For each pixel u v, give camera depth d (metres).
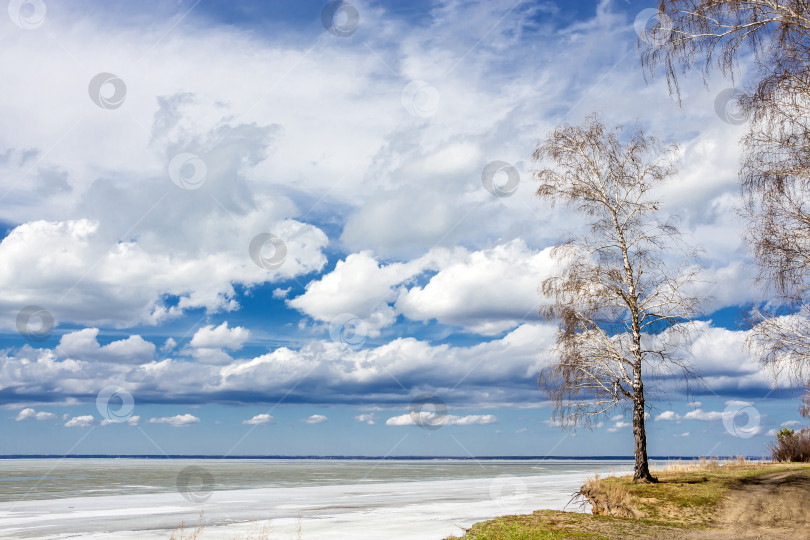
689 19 13.09
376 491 46.28
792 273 13.69
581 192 24.95
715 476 24.17
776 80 13.01
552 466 136.12
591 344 23.91
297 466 146.75
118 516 28.48
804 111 12.95
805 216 13.62
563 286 24.30
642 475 23.55
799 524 17.02
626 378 23.75
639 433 23.80
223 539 20.80
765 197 13.77
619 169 24.86
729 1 12.72
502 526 19.05
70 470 101.88
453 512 29.61
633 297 24.00
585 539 16.20
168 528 24.09
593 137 25.30
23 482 60.38
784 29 12.49
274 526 24.52
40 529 23.88
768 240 13.87
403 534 21.84
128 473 87.88
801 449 31.81
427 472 93.81
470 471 98.19
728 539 15.87
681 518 18.78
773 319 14.77
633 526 18.14
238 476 77.00
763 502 19.03
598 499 22.33
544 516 20.84
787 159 13.41
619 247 24.62
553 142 25.77
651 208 24.16
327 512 30.20
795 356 14.34
